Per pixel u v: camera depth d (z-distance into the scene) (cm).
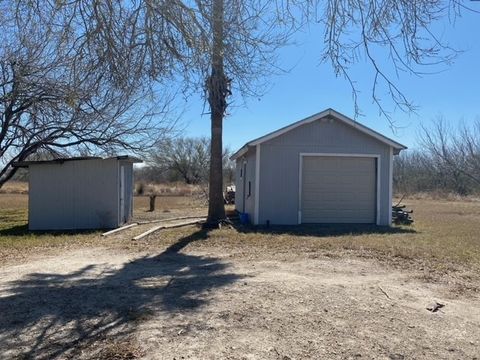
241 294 600
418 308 553
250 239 1143
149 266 815
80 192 1501
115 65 547
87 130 1836
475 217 1923
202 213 2077
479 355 417
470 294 627
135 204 2844
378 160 1576
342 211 1582
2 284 673
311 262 840
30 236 1284
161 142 2161
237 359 403
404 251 957
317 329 475
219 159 1441
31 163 1489
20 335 459
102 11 528
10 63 1384
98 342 441
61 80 1359
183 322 494
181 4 523
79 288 643
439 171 3025
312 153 1553
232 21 554
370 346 433
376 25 499
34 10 572
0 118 1619
